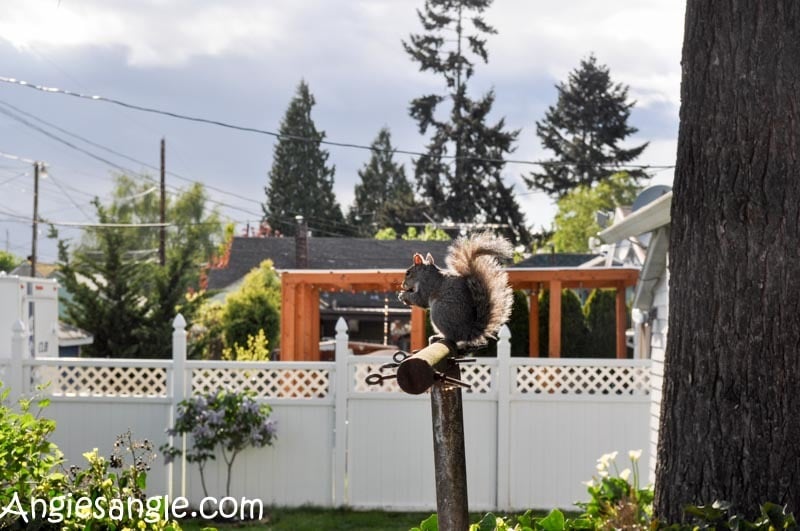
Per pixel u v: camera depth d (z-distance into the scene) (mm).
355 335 38281
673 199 6223
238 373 13008
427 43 54750
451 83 54844
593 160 57500
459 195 53875
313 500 12953
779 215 5789
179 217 56094
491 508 12914
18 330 12852
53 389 12977
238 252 48281
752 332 5812
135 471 6254
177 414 12820
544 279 17188
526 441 12953
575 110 58062
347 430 12984
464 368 13055
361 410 12977
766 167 5812
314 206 68312
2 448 6352
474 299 5070
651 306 12406
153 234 56156
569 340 21438
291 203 68188
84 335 22406
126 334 22141
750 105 5852
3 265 60688
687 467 5980
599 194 54312
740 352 5832
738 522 5461
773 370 5777
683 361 6047
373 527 11930
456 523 5094
